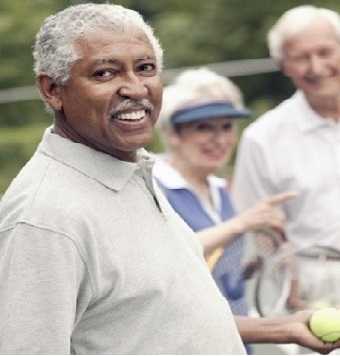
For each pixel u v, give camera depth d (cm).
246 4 2623
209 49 2592
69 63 539
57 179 532
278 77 2338
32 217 519
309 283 732
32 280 515
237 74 1470
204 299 548
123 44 540
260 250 724
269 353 714
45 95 550
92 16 542
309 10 867
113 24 542
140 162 552
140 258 532
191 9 2711
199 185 777
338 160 852
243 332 602
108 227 530
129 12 549
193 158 776
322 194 848
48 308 513
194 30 2606
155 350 531
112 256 526
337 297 732
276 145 861
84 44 538
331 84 854
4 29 2328
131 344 529
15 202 528
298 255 732
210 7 2631
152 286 530
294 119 863
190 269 550
